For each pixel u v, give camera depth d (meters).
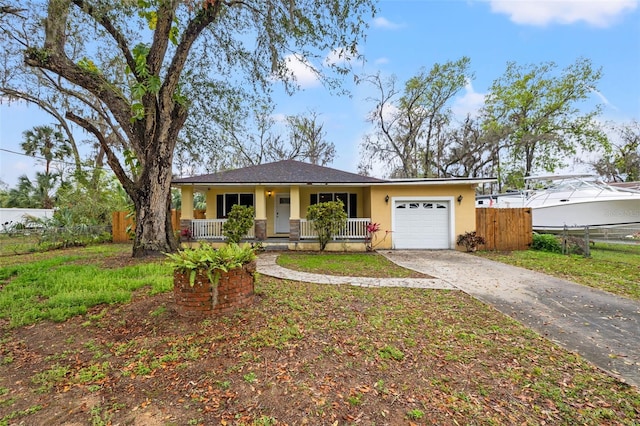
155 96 9.12
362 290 6.04
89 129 9.02
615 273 7.56
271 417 2.40
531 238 12.41
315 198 15.32
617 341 3.79
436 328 4.12
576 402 2.61
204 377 2.96
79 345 3.73
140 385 2.88
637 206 12.69
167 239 10.00
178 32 9.05
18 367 3.26
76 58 11.26
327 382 2.85
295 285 6.43
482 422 2.35
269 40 10.17
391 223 12.88
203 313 4.44
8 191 25.36
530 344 3.69
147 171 9.46
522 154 24.30
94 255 10.46
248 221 12.32
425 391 2.74
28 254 11.27
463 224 12.52
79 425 2.37
